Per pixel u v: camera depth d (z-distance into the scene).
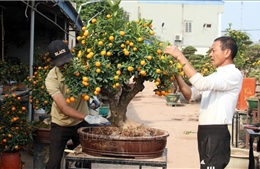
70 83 3.00
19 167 4.87
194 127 10.22
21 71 7.75
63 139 3.93
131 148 2.95
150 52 3.02
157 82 3.04
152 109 13.93
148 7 36.97
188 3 37.16
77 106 3.89
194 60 19.31
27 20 9.90
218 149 3.21
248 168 4.74
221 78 3.13
